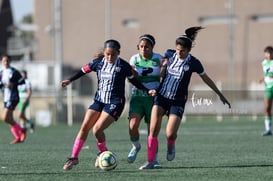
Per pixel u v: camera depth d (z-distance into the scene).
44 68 126.88
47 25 159.62
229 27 147.25
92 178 26.64
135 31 155.62
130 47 156.00
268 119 53.62
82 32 158.88
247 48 145.75
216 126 71.12
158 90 29.41
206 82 29.33
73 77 29.41
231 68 128.38
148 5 154.62
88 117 29.09
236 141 47.97
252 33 145.50
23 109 58.97
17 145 46.62
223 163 32.38
